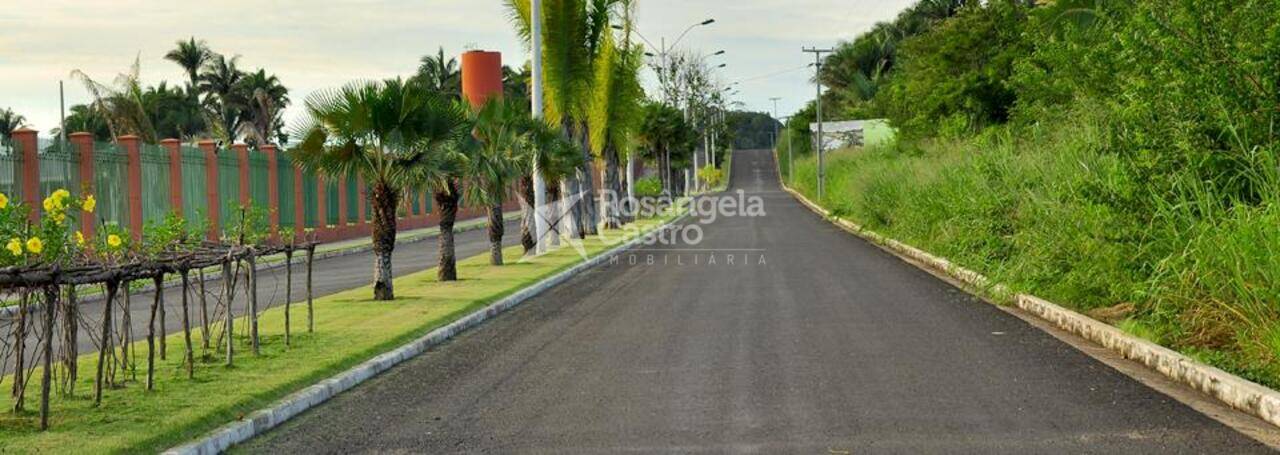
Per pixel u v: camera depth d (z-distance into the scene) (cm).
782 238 3822
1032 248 1680
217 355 1209
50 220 1045
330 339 1336
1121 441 778
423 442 823
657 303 1808
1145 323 1235
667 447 779
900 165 3756
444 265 2269
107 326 924
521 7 3669
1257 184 1224
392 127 1827
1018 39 4244
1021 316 1544
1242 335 1051
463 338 1440
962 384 1009
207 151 3503
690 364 1155
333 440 840
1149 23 1337
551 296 2008
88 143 2695
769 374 1080
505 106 2902
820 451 757
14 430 819
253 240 2577
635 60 4434
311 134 1831
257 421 874
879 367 1111
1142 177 1313
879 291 1927
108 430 816
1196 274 1164
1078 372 1073
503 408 945
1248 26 1298
